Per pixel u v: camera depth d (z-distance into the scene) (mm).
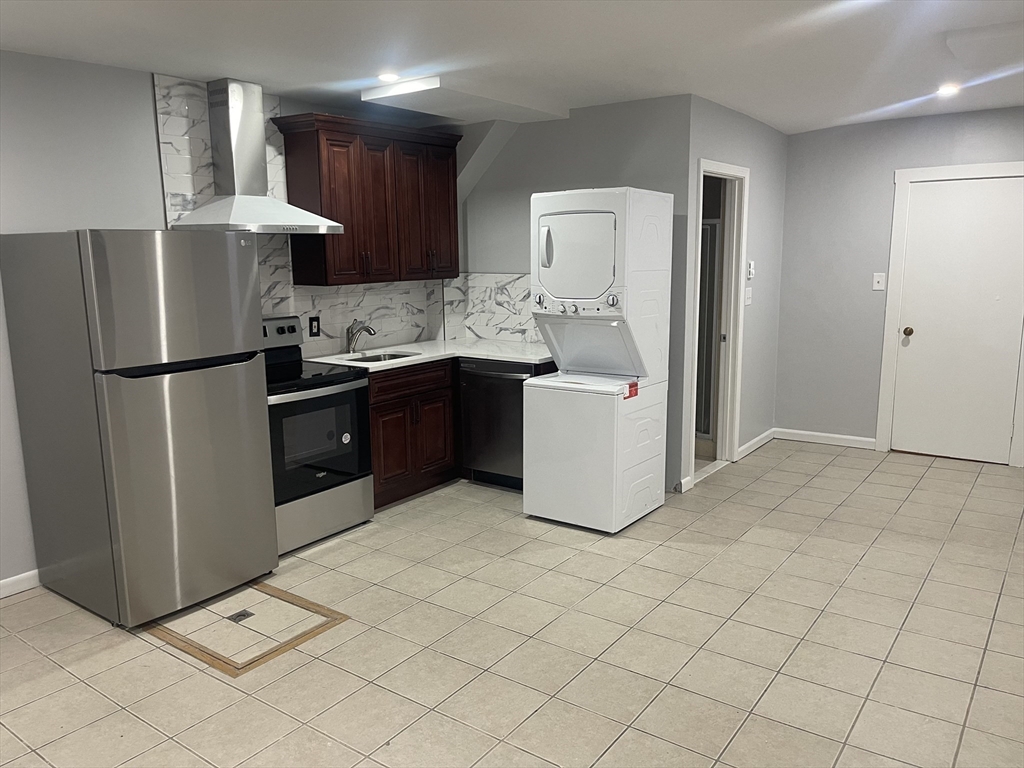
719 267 5055
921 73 3643
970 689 2436
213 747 2191
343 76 3645
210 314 3010
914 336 5164
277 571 3443
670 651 2695
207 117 3738
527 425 3984
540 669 2586
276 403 3406
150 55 3182
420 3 2566
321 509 3730
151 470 2871
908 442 5312
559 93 4094
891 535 3779
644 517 4078
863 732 2225
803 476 4801
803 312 5562
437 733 2240
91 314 2672
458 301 5211
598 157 4461
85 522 2947
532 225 3902
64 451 2961
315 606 3088
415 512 4207
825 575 3318
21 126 3084
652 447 4062
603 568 3420
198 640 2830
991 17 2770
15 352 3090
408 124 4785
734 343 4988
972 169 4797
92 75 3289
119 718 2344
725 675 2537
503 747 2170
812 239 5449
